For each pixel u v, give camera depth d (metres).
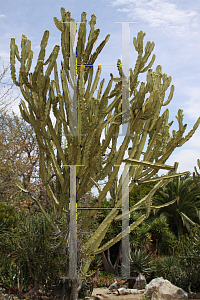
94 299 5.15
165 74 4.65
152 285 5.45
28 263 4.71
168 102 4.60
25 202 7.17
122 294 5.81
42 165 4.30
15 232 5.30
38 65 3.62
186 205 11.99
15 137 9.26
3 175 7.64
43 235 4.85
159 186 4.37
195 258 5.84
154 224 10.28
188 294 5.21
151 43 4.20
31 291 4.59
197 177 6.49
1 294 4.41
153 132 4.26
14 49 4.10
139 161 3.77
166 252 9.63
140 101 3.73
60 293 4.43
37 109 3.83
